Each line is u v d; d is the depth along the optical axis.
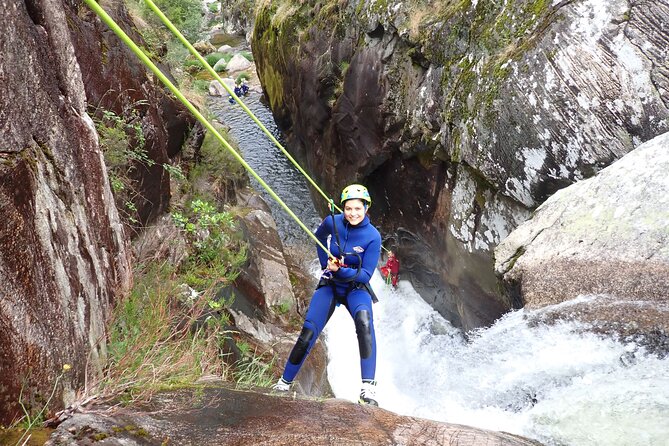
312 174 14.09
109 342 3.11
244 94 21.05
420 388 7.70
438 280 9.62
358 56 10.65
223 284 6.30
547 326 4.74
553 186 6.41
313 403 2.95
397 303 10.70
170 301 4.54
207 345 4.39
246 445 2.38
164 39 9.49
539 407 3.82
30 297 2.27
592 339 4.35
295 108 14.77
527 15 6.73
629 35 5.80
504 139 6.75
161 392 2.79
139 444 2.25
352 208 4.05
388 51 9.74
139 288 4.19
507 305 7.27
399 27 9.14
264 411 2.73
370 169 10.61
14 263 2.18
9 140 2.28
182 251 6.32
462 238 8.31
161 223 6.30
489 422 4.19
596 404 3.61
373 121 10.17
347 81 11.00
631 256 4.61
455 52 7.88
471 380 4.92
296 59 13.89
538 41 6.41
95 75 5.28
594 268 4.76
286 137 16.83
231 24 32.47
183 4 15.67
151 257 5.26
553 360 4.43
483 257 7.85
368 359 3.95
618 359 4.13
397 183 10.08
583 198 5.38
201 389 2.88
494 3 7.26
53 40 2.90
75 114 3.15
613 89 5.83
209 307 5.44
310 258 11.29
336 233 4.09
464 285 8.56
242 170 11.36
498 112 6.77
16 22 2.40
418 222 9.80
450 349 8.28
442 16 8.29
